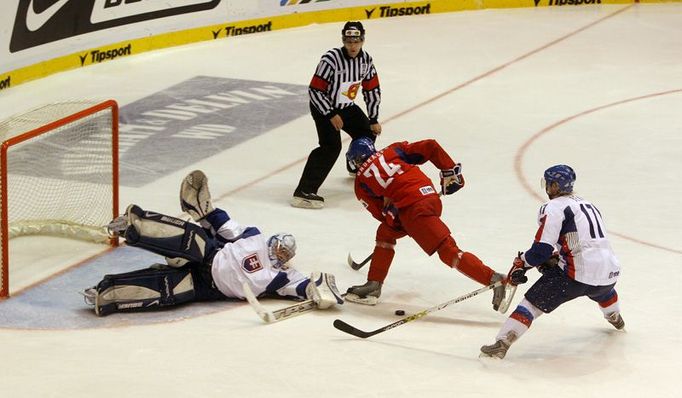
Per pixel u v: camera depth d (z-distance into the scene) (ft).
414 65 150.10
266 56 154.51
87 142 105.81
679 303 74.38
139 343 66.54
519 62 151.84
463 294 76.64
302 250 85.40
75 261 82.07
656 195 99.25
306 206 96.58
